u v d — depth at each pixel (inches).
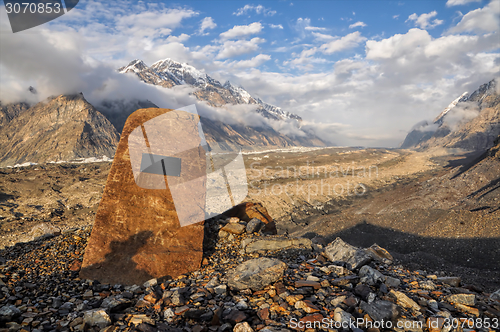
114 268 229.5
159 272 232.8
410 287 216.4
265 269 212.8
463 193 2610.7
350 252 271.1
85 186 3673.7
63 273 231.8
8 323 157.8
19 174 4687.5
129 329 156.3
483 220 1749.5
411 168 6766.7
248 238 313.1
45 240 327.6
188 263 246.5
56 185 3784.5
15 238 1480.1
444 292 211.8
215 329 154.7
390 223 2196.1
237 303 183.0
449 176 3437.5
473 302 183.6
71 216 2642.7
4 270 229.5
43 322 163.2
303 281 213.9
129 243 241.9
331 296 191.8
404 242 1916.8
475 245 1587.1
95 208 2886.3
